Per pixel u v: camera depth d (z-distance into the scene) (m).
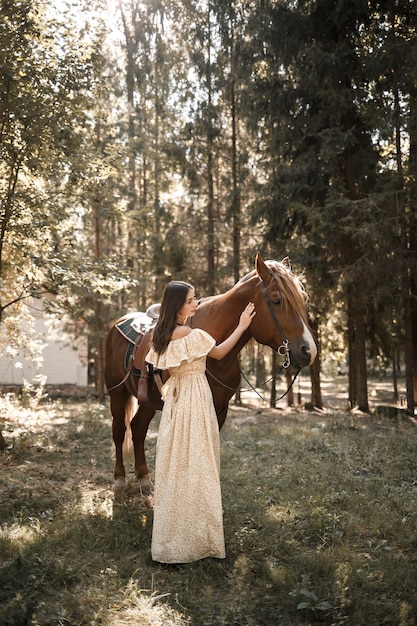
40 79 7.93
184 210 17.56
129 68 20.78
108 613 3.05
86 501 5.10
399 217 12.12
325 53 12.54
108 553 3.94
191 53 17.86
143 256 15.52
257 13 13.95
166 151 17.11
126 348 5.25
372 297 13.83
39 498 5.17
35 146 7.91
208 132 16.84
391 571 3.51
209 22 17.48
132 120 18.30
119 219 12.08
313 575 3.53
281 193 13.59
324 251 13.73
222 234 17.16
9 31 7.63
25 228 8.12
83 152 8.82
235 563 3.65
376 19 13.12
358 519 4.56
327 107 13.22
